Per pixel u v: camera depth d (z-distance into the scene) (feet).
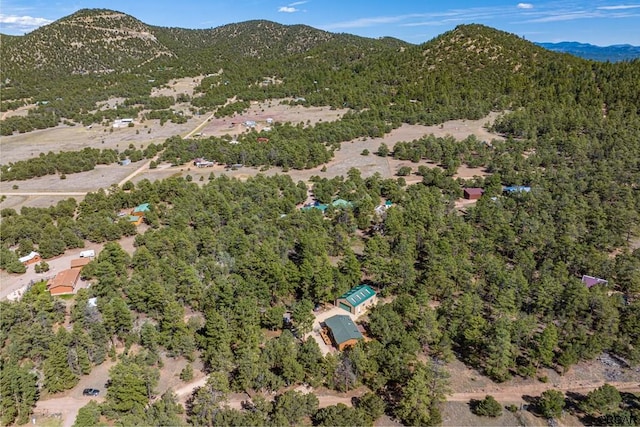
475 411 216.33
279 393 228.02
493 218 382.01
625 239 378.12
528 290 286.05
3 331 257.34
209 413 201.87
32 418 212.84
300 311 263.70
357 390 231.50
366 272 337.11
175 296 292.81
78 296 285.02
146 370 219.61
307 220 393.50
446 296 295.07
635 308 269.85
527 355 249.75
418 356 253.24
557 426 208.03
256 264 312.09
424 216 382.01
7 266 344.90
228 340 243.40
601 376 241.55
